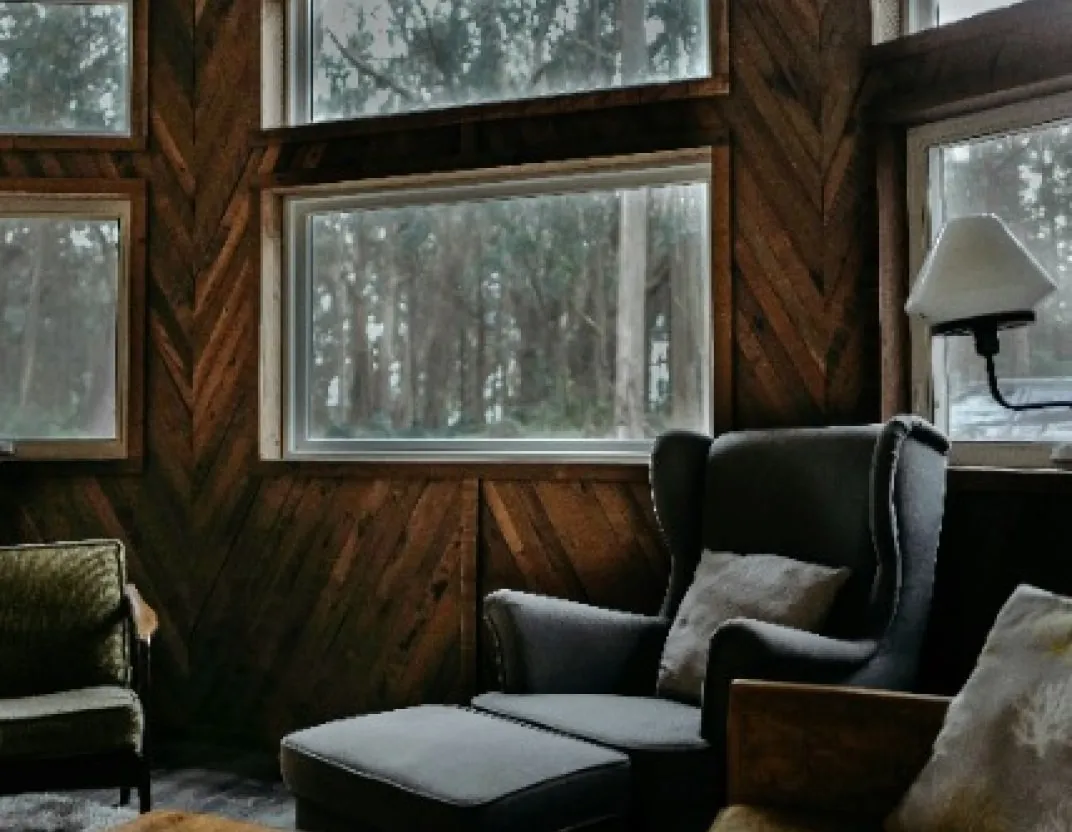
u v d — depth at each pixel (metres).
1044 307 2.69
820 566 2.41
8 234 3.83
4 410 3.82
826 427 2.67
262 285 3.64
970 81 2.70
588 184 3.36
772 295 3.04
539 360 3.45
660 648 2.63
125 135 3.77
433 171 3.44
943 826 1.47
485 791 1.83
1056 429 2.67
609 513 3.20
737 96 3.09
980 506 2.61
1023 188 2.75
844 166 2.96
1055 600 1.59
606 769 1.97
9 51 3.85
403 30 3.63
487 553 3.35
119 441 3.75
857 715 1.69
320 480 3.56
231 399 3.66
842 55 2.96
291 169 3.61
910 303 2.23
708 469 2.76
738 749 1.77
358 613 3.51
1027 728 1.44
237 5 3.68
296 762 2.14
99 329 3.82
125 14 3.84
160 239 3.72
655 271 3.32
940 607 2.66
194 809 3.01
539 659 2.47
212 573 3.67
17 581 2.94
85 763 2.49
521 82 3.48
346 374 3.68
